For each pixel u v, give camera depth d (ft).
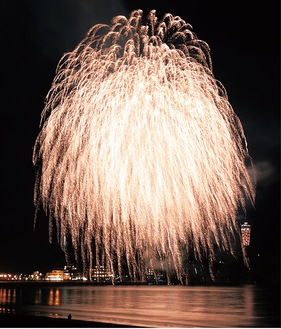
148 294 467.11
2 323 123.34
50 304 266.16
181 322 171.83
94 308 242.99
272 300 362.53
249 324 171.83
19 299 319.27
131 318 181.88
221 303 318.65
